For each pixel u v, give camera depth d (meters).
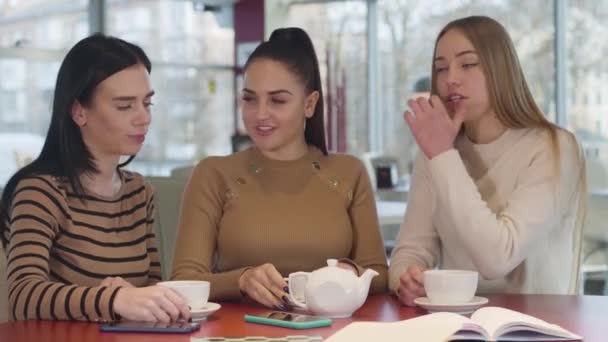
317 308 1.45
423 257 1.95
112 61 1.68
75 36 8.40
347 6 9.13
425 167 2.01
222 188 1.92
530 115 1.93
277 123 1.86
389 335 1.17
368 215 1.97
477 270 1.90
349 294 1.45
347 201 1.95
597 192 4.72
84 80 1.67
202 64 9.47
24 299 1.46
